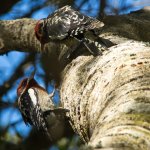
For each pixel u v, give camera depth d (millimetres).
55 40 11266
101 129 6992
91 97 8828
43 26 11680
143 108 7105
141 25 11891
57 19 11258
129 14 12453
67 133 14195
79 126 9328
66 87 9930
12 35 12297
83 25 10602
